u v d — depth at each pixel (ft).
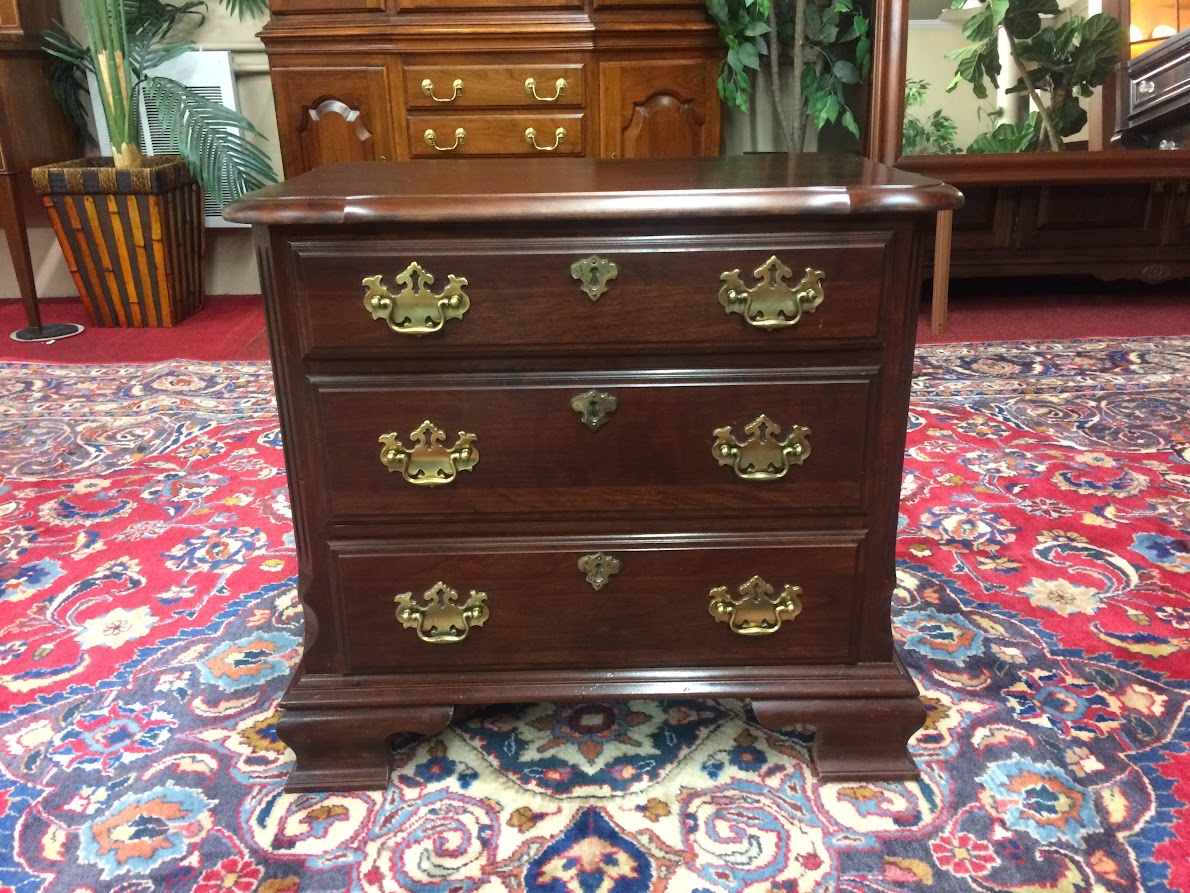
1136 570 5.27
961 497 6.21
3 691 4.35
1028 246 10.48
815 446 3.52
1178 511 5.94
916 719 3.73
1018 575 5.26
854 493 3.59
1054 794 3.64
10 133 9.68
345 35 9.41
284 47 9.52
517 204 3.18
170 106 10.32
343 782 3.74
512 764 3.88
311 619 3.74
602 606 3.72
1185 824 3.46
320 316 3.31
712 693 3.76
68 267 11.16
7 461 6.98
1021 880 3.24
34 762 3.89
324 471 3.52
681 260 3.28
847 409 3.48
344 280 3.28
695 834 3.49
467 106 9.66
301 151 9.90
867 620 3.77
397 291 3.29
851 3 9.93
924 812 3.58
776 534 3.66
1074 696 4.22
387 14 9.44
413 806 3.65
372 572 3.66
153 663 4.56
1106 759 3.82
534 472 3.54
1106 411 7.61
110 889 3.26
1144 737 3.94
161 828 3.54
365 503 3.56
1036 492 6.25
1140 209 10.35
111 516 6.11
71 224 9.95
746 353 3.42
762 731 4.07
